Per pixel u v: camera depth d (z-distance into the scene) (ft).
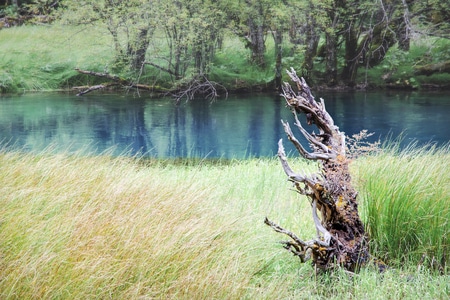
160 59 96.58
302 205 19.95
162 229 13.32
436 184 16.08
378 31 93.15
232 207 18.24
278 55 92.07
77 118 68.13
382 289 12.52
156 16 90.27
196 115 71.56
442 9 91.35
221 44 97.14
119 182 17.74
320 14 89.45
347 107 73.26
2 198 14.65
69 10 94.22
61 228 12.76
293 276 13.35
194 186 19.01
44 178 17.87
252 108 76.54
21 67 93.35
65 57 96.22
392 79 92.32
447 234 15.14
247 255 13.78
